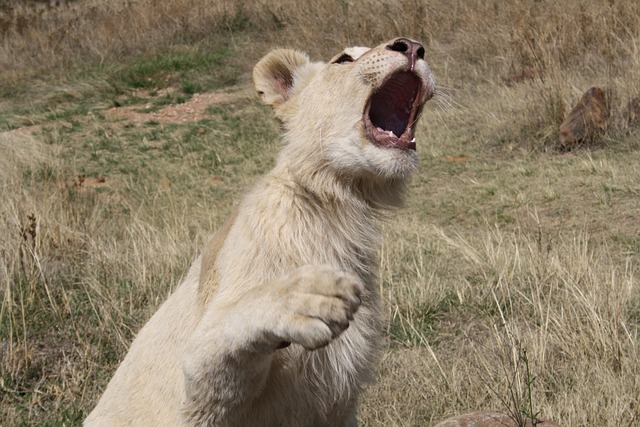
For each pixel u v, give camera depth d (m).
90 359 6.95
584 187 10.29
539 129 12.36
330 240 4.37
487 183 11.02
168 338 4.45
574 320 6.68
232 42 20.39
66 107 17.97
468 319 7.36
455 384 5.92
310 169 4.36
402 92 4.64
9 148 14.45
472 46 15.91
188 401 3.94
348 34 17.67
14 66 21.02
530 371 5.97
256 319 3.59
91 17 23.67
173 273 8.49
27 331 7.46
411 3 18.17
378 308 4.57
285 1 21.28
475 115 13.63
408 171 4.30
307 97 4.61
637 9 14.68
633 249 8.30
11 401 6.55
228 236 4.32
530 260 7.92
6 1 29.30
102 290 8.12
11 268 8.20
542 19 15.27
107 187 13.02
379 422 5.78
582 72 13.55
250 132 15.33
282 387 4.13
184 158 14.34
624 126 11.78
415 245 9.12
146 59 20.09
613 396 5.54
